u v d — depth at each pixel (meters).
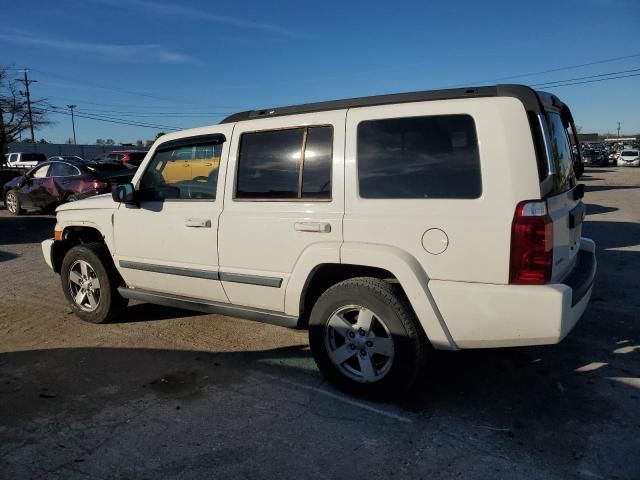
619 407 3.38
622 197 17.23
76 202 5.24
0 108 34.66
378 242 3.30
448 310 3.10
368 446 2.97
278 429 3.16
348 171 3.44
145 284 4.64
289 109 3.86
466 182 3.08
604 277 6.51
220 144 4.06
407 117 3.28
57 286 6.61
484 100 3.09
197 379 3.88
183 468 2.80
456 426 3.18
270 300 3.84
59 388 3.77
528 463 2.80
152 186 4.50
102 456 2.92
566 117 4.08
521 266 2.94
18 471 2.79
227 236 3.93
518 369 3.96
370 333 3.39
